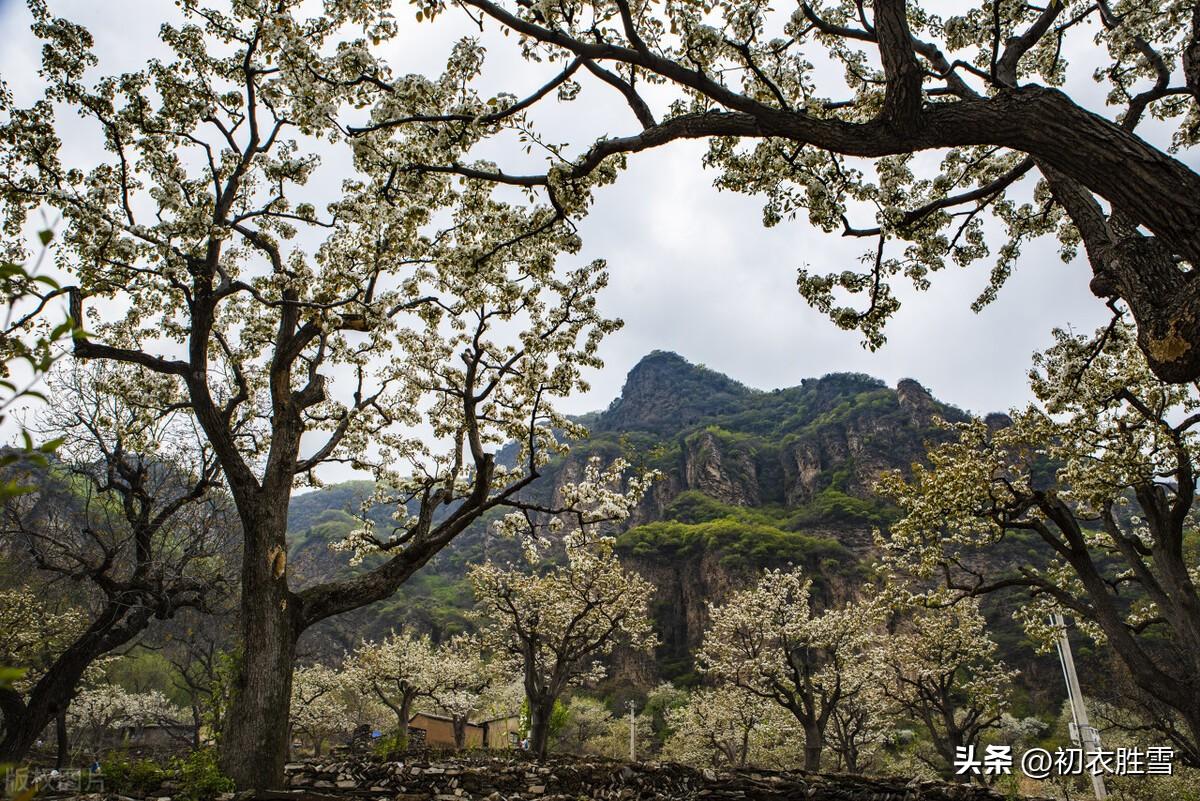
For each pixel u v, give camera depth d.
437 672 37.75
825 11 9.02
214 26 10.34
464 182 8.14
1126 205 4.26
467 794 10.77
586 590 23.95
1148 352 4.65
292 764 11.75
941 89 7.64
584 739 49.56
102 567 13.23
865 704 29.95
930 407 113.44
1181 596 13.62
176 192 9.33
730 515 107.00
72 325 1.78
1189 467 13.27
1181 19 8.04
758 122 5.56
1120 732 27.86
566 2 6.20
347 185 10.93
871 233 8.16
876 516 93.44
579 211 7.34
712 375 190.75
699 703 38.50
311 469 13.87
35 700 12.27
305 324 11.52
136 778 8.44
